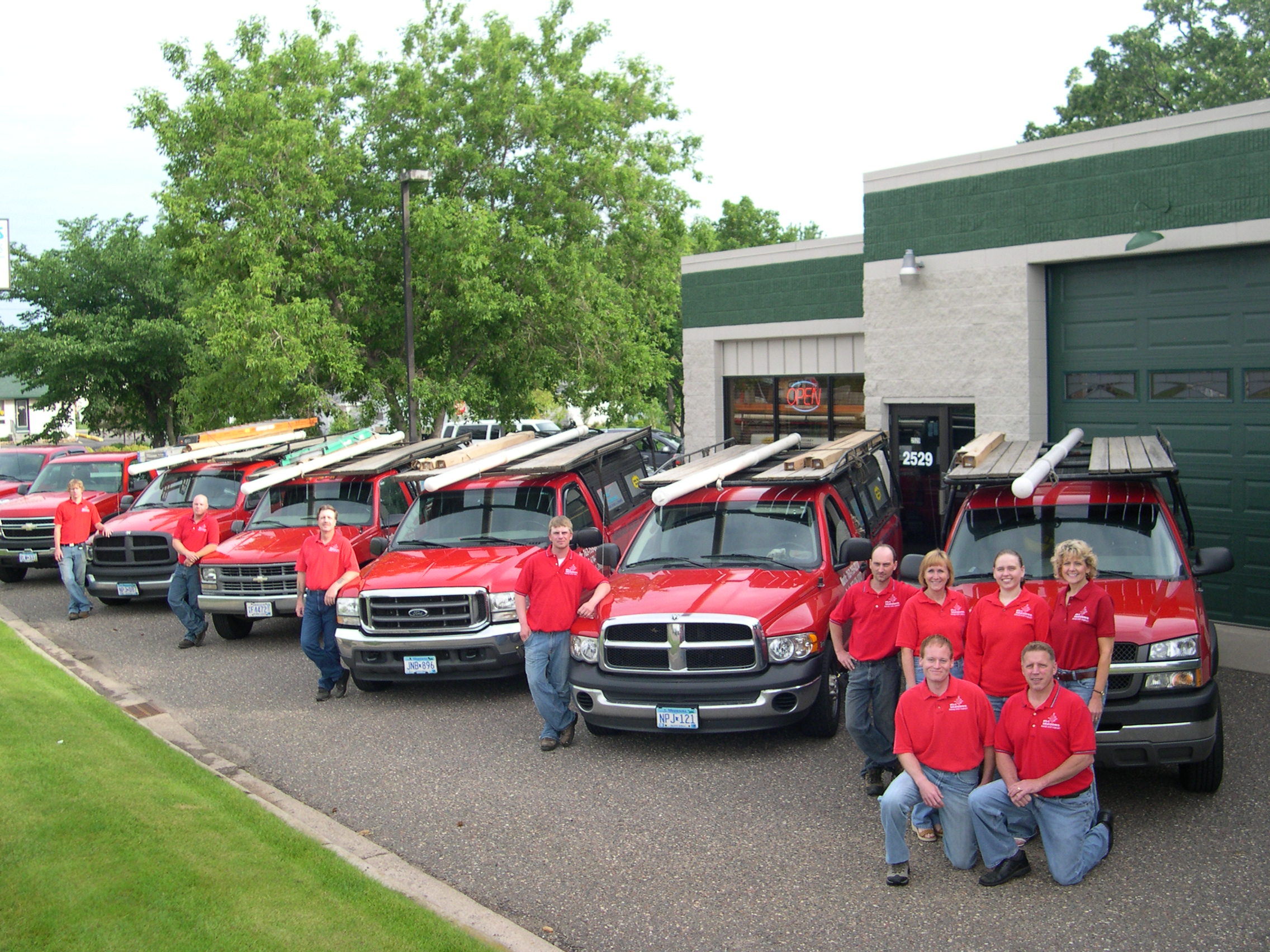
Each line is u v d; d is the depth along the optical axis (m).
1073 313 12.25
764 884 5.77
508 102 21.56
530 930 5.38
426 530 10.97
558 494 11.00
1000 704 6.32
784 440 11.05
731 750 8.09
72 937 4.79
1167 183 11.13
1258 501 10.89
